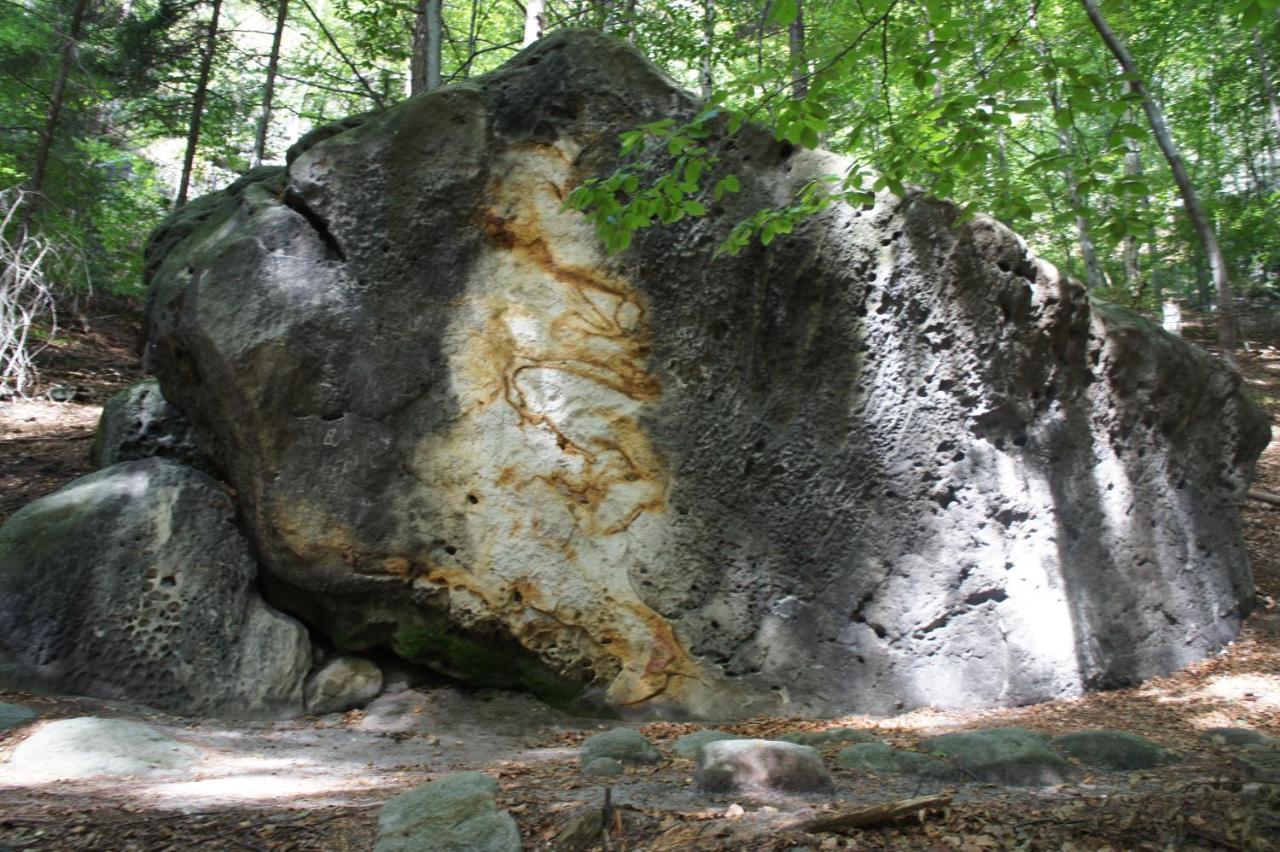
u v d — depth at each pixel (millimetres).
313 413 6914
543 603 7184
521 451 7281
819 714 7297
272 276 6906
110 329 16781
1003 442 8039
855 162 6059
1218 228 18469
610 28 14812
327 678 7047
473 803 4363
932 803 4223
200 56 18484
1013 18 10992
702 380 7594
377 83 21453
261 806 4715
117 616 6605
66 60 15133
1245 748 5711
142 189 20781
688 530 7445
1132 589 8438
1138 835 3846
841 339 7664
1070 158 5281
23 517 6863
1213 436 9453
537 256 7480
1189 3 16516
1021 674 7699
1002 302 7914
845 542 7613
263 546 6973
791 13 4586
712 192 7578
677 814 4418
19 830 4215
